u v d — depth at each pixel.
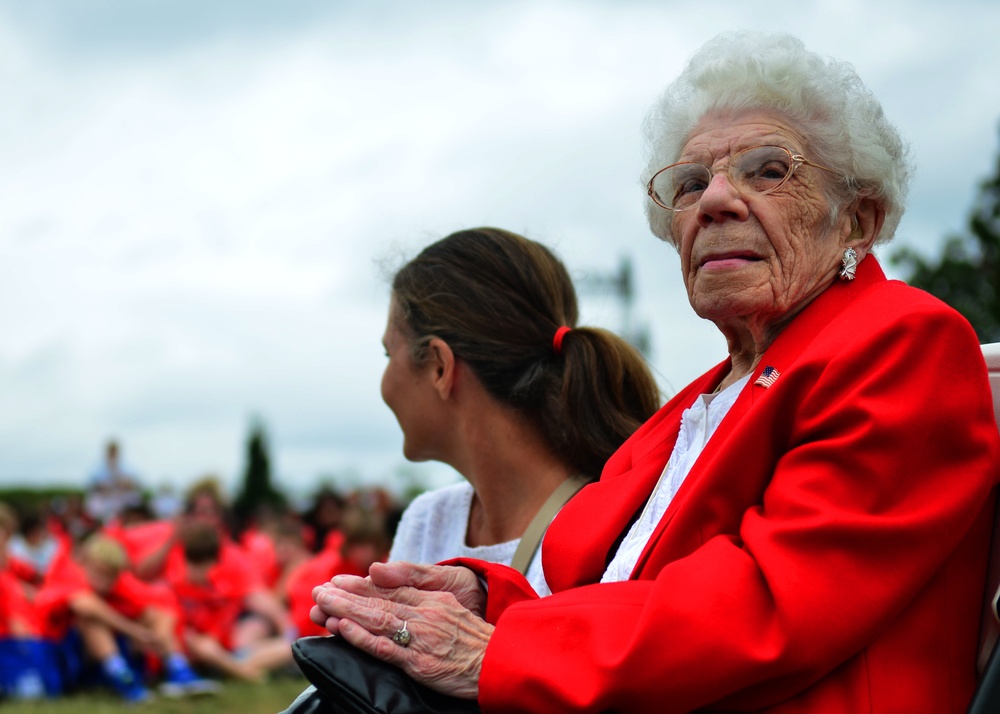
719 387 1.93
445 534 2.66
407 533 2.71
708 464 1.64
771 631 1.40
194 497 12.06
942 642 1.47
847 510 1.44
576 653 1.49
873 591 1.40
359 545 8.19
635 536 1.80
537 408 2.42
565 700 1.45
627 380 2.47
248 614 8.34
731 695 1.45
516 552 2.33
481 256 2.51
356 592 1.69
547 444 2.41
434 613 1.65
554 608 1.56
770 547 1.44
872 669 1.44
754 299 1.70
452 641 1.63
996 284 8.51
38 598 7.23
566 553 1.87
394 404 2.54
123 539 8.29
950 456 1.45
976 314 8.56
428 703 1.59
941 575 1.49
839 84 1.77
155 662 7.61
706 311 1.75
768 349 1.74
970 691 1.46
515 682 1.50
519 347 2.42
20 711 6.20
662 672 1.41
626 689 1.42
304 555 9.45
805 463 1.49
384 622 1.62
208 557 8.31
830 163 1.74
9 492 28.03
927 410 1.44
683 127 1.87
